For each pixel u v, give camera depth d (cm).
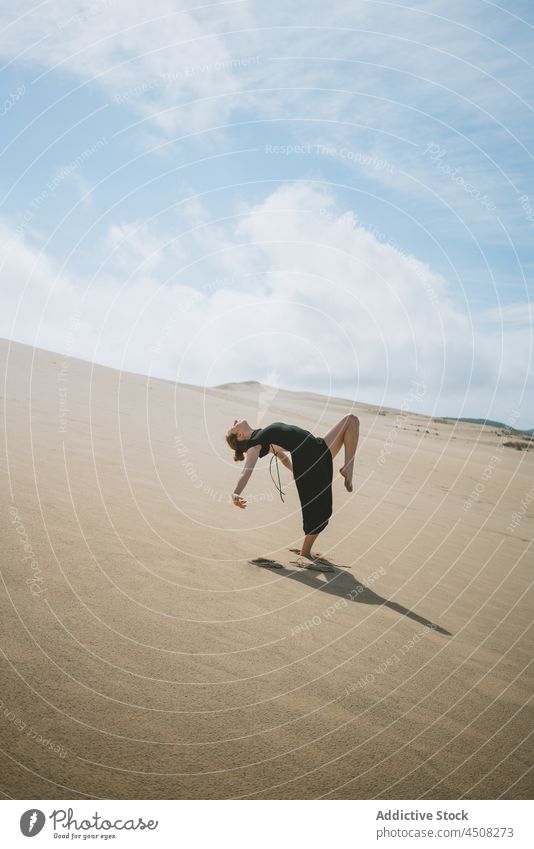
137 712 250
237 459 593
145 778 215
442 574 593
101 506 536
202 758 230
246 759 234
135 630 322
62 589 351
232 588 419
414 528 822
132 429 1089
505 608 511
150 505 591
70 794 202
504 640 423
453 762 255
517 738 283
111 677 272
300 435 557
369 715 282
